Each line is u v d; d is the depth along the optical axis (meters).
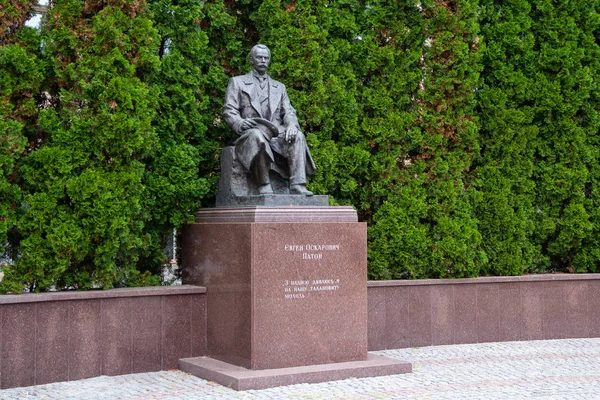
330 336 8.25
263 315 7.87
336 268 8.35
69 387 7.52
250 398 6.95
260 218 7.98
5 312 7.50
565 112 11.56
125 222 8.33
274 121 9.07
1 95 7.99
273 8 10.05
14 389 7.42
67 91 8.38
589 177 11.79
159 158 9.12
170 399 6.95
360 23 10.84
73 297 7.91
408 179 10.59
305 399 6.89
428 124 10.73
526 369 8.58
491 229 11.07
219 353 8.44
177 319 8.59
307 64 9.97
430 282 10.38
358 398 6.94
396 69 10.72
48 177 8.18
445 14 10.74
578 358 9.37
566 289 11.31
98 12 8.61
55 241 8.02
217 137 10.07
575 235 11.58
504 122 11.20
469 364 8.89
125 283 8.91
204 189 9.27
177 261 9.62
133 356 8.30
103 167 8.46
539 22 11.74
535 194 11.55
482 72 11.52
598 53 11.84
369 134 10.45
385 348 10.02
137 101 8.50
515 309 10.95
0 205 7.92
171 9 9.38
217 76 9.87
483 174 11.21
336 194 10.46
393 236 10.35
